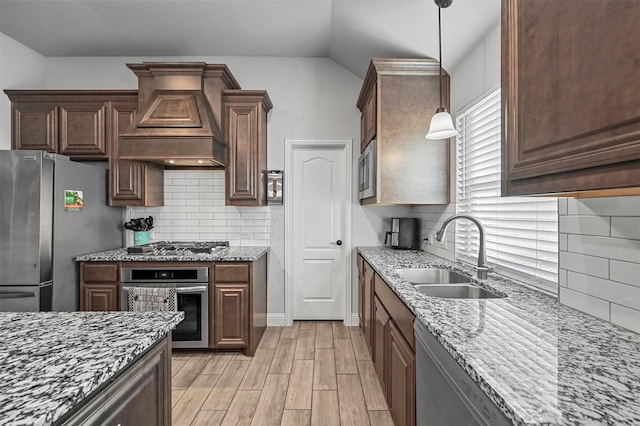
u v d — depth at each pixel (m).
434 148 2.72
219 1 2.76
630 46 0.64
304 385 2.45
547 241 1.59
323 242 3.80
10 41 3.26
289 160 3.68
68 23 3.06
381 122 2.71
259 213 3.67
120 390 0.90
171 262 2.93
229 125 3.25
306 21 3.01
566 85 0.82
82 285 2.91
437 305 1.39
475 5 1.97
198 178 3.64
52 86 3.64
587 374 0.80
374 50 2.98
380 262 2.54
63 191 2.74
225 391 2.38
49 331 1.05
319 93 3.69
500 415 0.74
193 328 2.93
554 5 0.87
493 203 2.09
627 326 1.10
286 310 3.69
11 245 2.50
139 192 3.25
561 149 0.84
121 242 3.54
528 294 1.58
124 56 3.64
